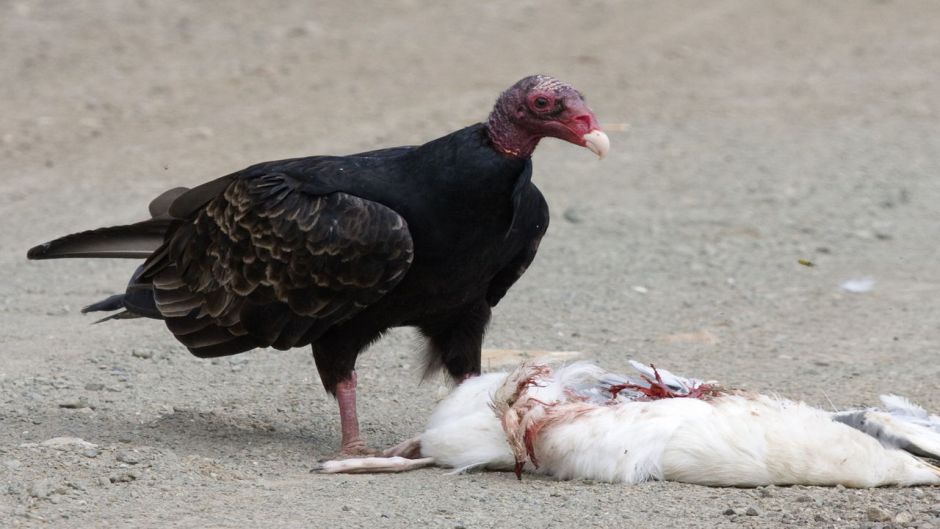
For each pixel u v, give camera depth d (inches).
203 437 496.4
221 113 1218.0
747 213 984.9
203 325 493.7
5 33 1437.0
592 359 624.7
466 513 406.6
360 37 1509.6
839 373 604.4
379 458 457.4
